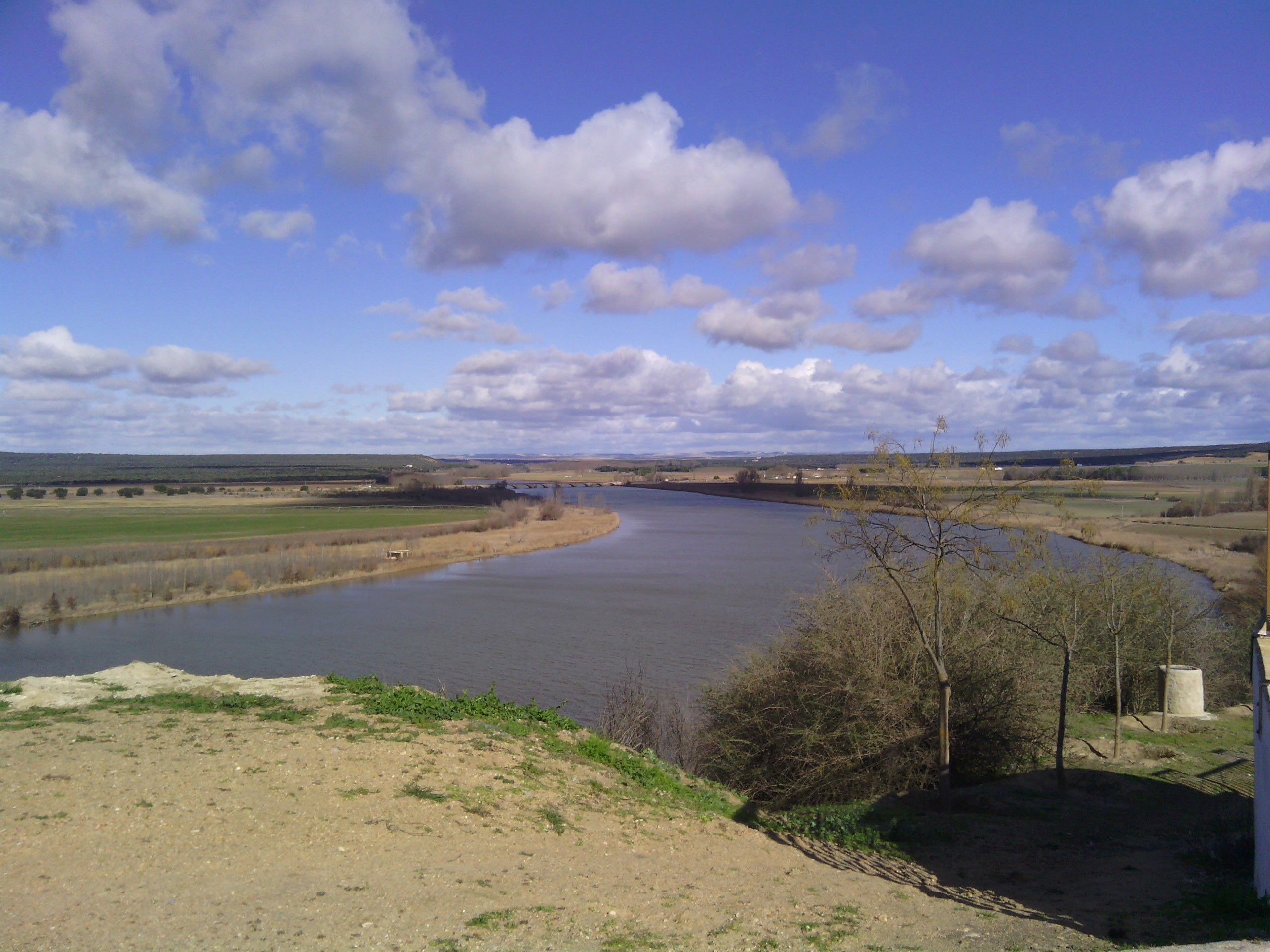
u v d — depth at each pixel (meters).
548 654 35.03
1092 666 17.47
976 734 14.76
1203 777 14.20
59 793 8.11
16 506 138.50
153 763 9.21
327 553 72.38
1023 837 11.29
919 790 14.13
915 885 9.35
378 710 12.33
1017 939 7.19
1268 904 7.80
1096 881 9.35
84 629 44.78
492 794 9.90
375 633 41.88
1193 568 45.47
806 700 15.05
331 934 5.95
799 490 179.38
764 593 50.66
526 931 6.42
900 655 14.77
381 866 7.48
